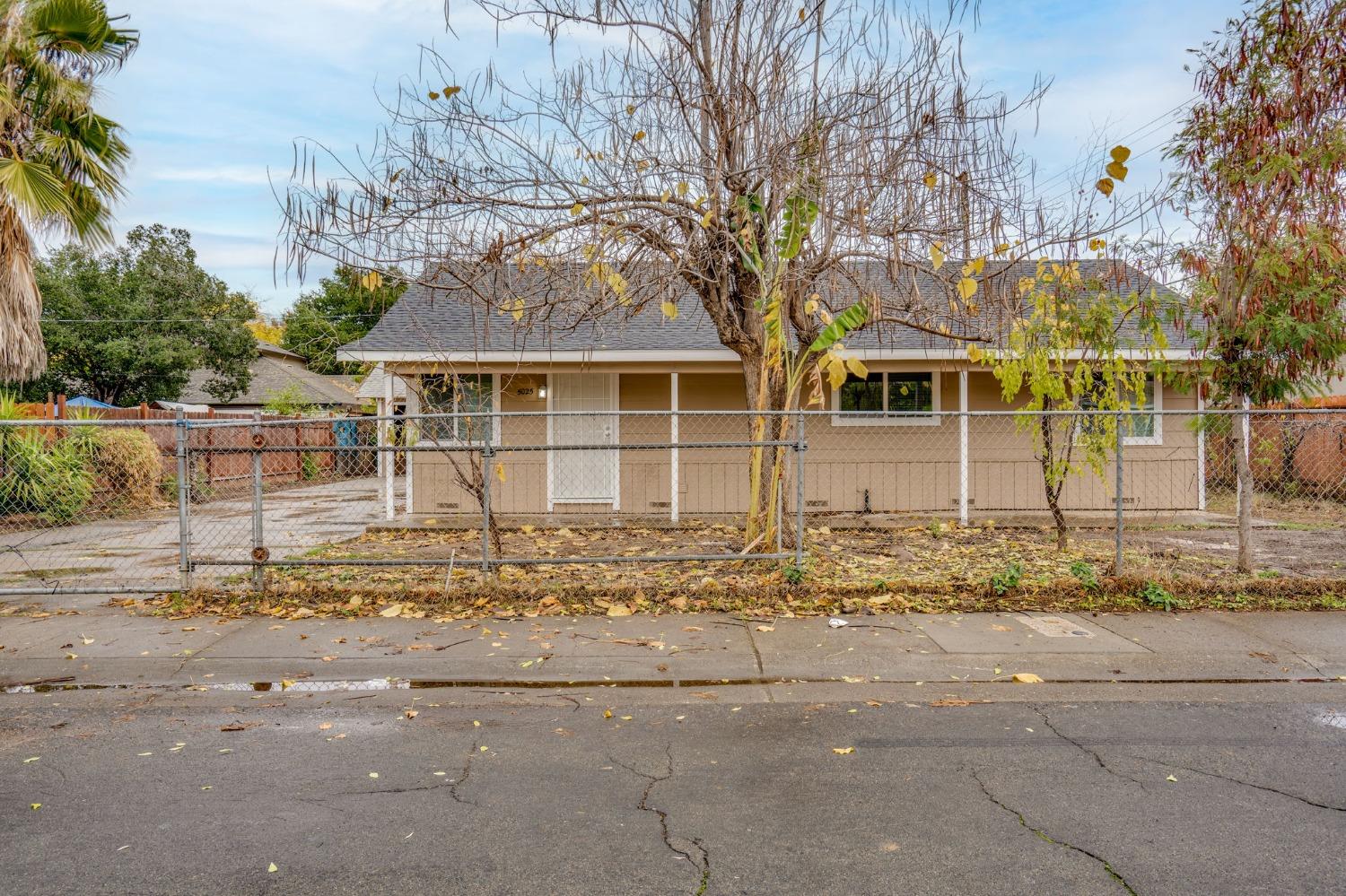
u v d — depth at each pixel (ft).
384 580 23.71
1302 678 16.26
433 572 24.99
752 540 26.23
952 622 20.04
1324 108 21.01
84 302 85.35
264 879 9.07
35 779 11.81
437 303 42.32
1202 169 22.81
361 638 18.95
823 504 40.52
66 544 34.09
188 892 8.83
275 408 90.27
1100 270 28.89
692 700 15.19
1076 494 40.27
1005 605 21.35
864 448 40.57
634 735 13.47
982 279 26.21
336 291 112.37
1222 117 22.33
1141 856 9.50
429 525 36.83
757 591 21.98
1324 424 35.55
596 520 37.99
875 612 20.94
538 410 40.96
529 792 11.32
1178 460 39.99
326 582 23.25
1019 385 27.25
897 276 27.91
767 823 10.35
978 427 40.68
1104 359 27.55
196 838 10.01
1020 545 30.37
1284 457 42.04
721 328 26.66
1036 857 9.46
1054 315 27.12
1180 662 17.10
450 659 17.47
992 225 24.32
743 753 12.68
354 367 93.40
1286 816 10.48
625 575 24.17
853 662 17.21
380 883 8.98
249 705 15.03
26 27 32.19
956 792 11.24
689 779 11.75
